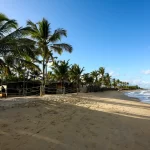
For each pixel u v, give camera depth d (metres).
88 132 5.54
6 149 4.02
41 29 20.03
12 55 13.45
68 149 4.14
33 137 4.88
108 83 76.25
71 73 36.00
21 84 27.48
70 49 21.16
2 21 12.48
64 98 15.81
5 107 9.21
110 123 6.85
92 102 14.47
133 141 4.86
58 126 6.09
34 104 10.68
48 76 35.28
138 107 12.64
